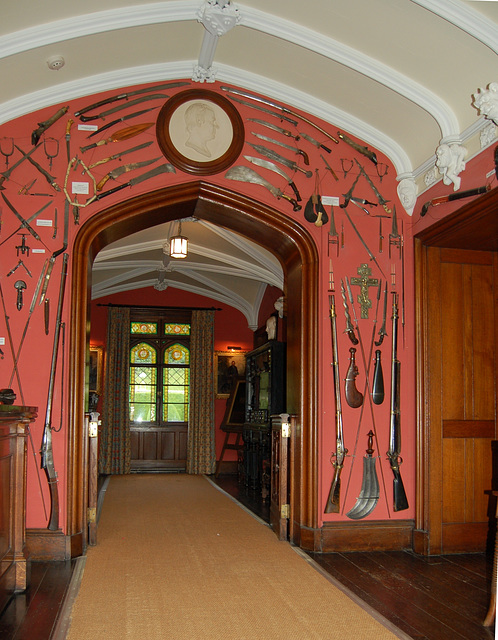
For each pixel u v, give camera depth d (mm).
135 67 5020
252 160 5348
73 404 4840
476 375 5191
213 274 10523
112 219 5203
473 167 4469
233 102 5340
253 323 11492
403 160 5402
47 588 3895
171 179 5234
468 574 4324
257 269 9055
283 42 4613
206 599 3689
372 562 4645
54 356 4832
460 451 5082
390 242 5395
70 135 5086
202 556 4723
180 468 11117
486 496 5090
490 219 4445
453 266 5273
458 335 5195
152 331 11383
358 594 3836
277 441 5746
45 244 4949
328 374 5164
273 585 3984
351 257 5332
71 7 4086
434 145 4980
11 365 4793
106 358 10938
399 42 4191
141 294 11344
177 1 4281
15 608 3516
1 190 4938
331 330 5215
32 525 4652
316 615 3432
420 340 5180
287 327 5793
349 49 4434
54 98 4980
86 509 5008
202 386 11148
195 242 8812
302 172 5383
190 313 11438
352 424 5141
